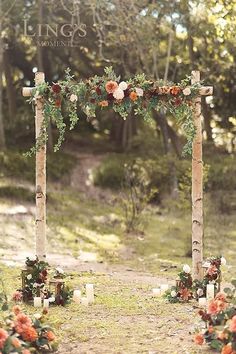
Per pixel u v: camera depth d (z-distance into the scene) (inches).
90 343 246.5
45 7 763.4
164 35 821.9
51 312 296.7
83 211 663.8
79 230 586.6
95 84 318.3
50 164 832.9
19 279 377.7
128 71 789.2
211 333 235.9
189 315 291.0
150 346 241.4
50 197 693.3
